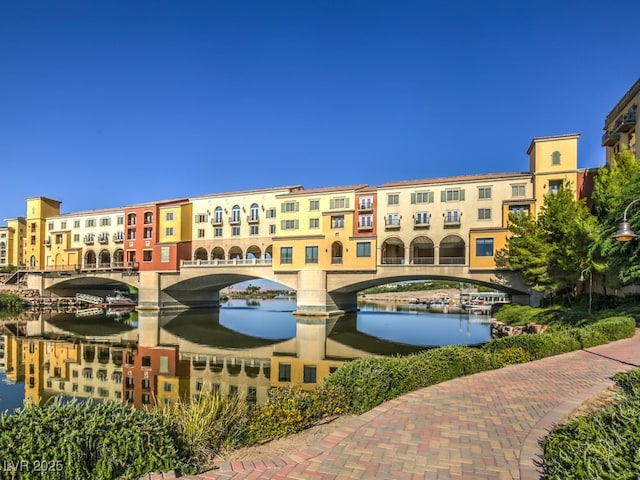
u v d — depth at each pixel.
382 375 9.13
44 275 73.75
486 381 10.66
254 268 55.34
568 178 41.44
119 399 17.08
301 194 55.50
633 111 42.50
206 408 7.90
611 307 29.55
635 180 23.16
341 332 40.31
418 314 60.72
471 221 45.72
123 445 5.21
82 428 5.06
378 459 6.00
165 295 63.38
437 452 6.23
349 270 49.78
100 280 72.19
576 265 30.31
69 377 21.62
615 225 23.06
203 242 65.56
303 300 51.75
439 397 9.16
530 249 34.97
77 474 4.79
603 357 14.08
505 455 6.11
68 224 77.75
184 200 67.56
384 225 49.44
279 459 6.03
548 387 9.99
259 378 21.61
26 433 4.75
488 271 42.56
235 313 62.28
